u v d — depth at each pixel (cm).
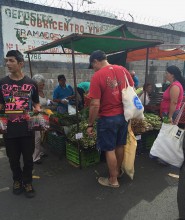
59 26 743
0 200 343
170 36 1058
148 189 373
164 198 349
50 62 745
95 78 345
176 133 300
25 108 323
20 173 361
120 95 354
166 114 483
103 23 838
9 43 659
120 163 389
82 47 522
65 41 425
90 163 453
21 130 324
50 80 753
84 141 423
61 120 489
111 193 361
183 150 283
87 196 353
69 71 789
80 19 784
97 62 361
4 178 409
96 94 345
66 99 617
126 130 371
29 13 682
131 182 393
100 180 392
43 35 716
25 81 324
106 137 356
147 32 977
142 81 1021
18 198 348
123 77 358
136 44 490
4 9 639
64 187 378
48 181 397
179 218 277
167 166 453
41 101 512
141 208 325
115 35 462
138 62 989
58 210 321
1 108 325
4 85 317
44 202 339
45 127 336
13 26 660
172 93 443
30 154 345
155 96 679
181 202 271
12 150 338
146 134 515
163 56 703
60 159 482
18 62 313
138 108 354
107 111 352
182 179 273
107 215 310
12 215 311
